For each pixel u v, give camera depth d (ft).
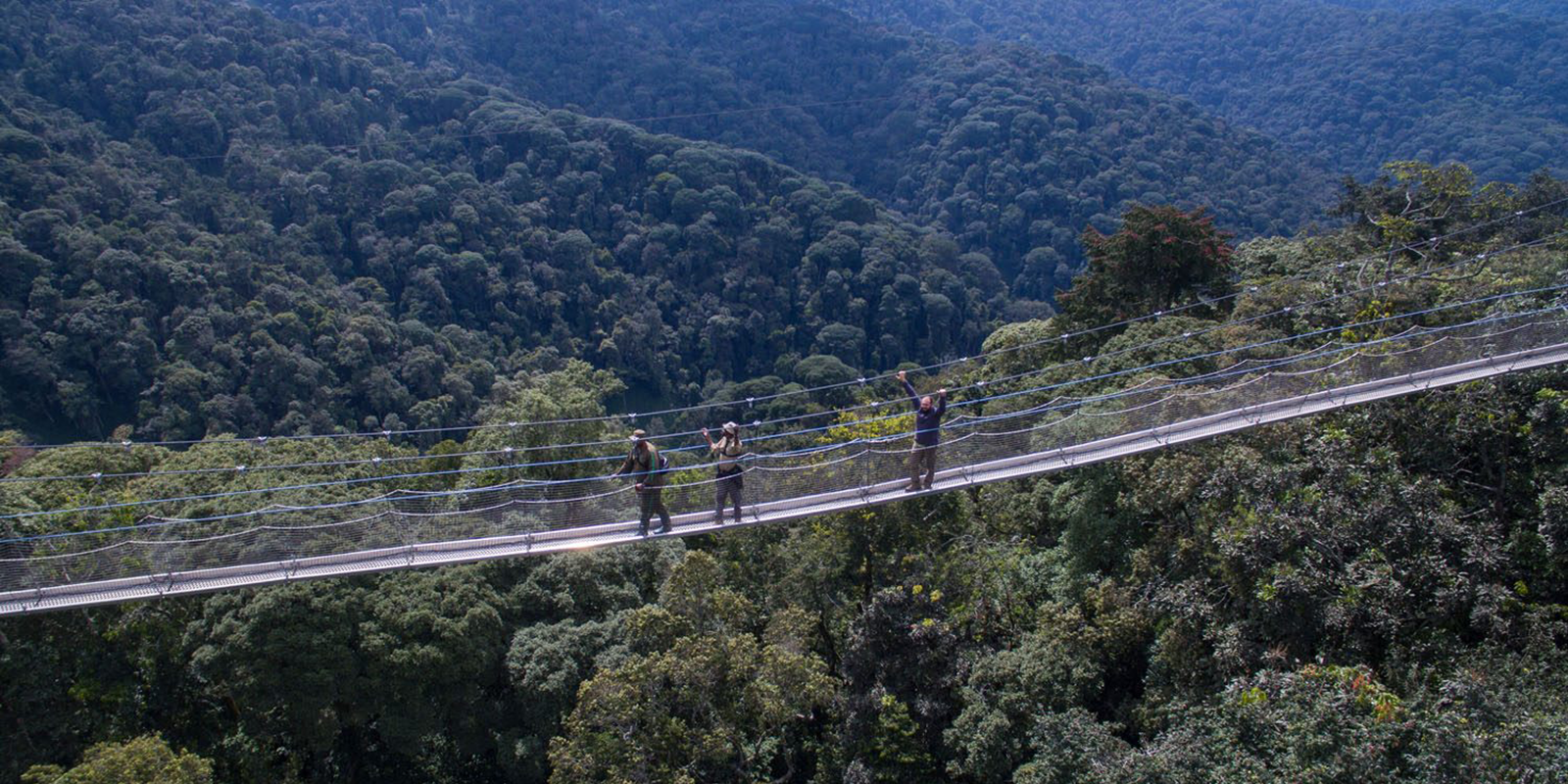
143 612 74.90
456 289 262.47
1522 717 47.65
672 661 71.72
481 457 102.17
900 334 302.86
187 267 201.57
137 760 62.85
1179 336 99.96
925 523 88.28
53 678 72.90
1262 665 61.87
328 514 80.18
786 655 73.15
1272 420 70.13
